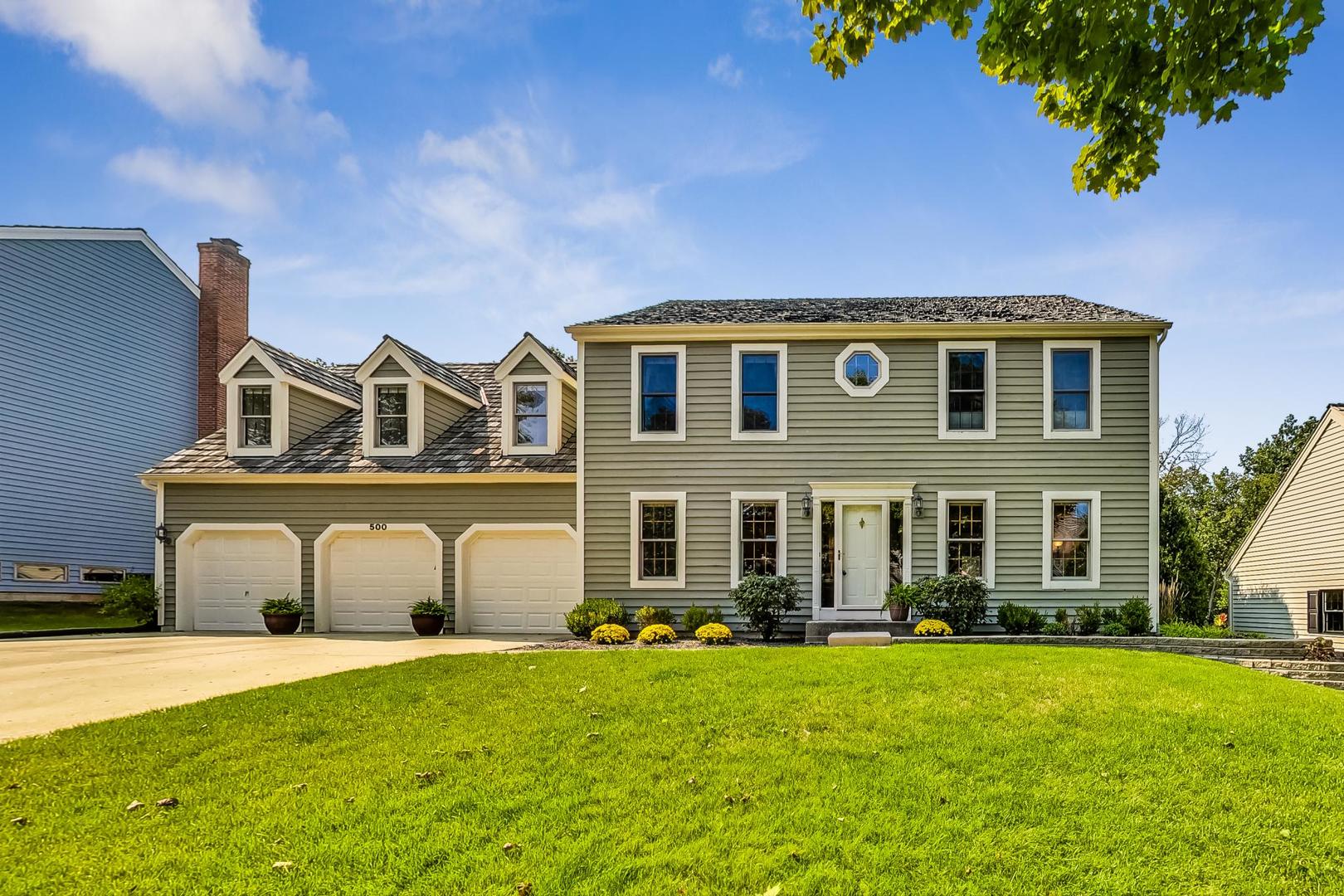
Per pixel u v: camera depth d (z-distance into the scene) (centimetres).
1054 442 1589
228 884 424
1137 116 488
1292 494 2169
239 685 944
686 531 1627
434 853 462
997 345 1614
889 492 1598
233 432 1805
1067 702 761
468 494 1722
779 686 824
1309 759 627
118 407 2239
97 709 809
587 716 727
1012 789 562
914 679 849
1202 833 503
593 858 460
